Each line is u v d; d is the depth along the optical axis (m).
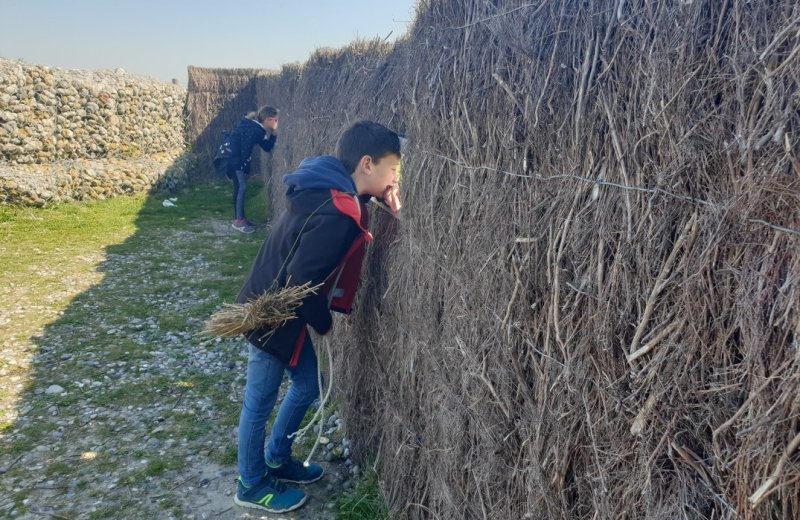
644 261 1.27
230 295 6.33
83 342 4.98
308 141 5.63
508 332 1.78
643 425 1.28
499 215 1.81
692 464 1.19
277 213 9.05
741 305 1.07
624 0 1.34
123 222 9.59
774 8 1.04
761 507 1.05
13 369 4.43
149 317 5.62
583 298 1.46
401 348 2.77
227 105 15.12
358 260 2.81
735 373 1.10
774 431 1.01
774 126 1.01
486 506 1.99
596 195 1.41
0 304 5.79
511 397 1.82
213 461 3.35
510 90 1.74
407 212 2.68
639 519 1.33
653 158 1.26
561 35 1.55
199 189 13.28
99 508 2.93
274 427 2.98
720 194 1.12
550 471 1.63
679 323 1.19
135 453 3.41
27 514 2.88
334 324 3.81
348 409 3.50
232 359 4.75
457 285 2.13
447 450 2.25
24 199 9.47
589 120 1.43
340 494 3.07
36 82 10.79
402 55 3.01
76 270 7.02
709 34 1.15
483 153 1.95
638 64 1.29
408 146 2.71
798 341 0.97
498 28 1.81
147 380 4.33
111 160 12.09
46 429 3.64
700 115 1.16
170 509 2.93
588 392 1.46
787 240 0.99
